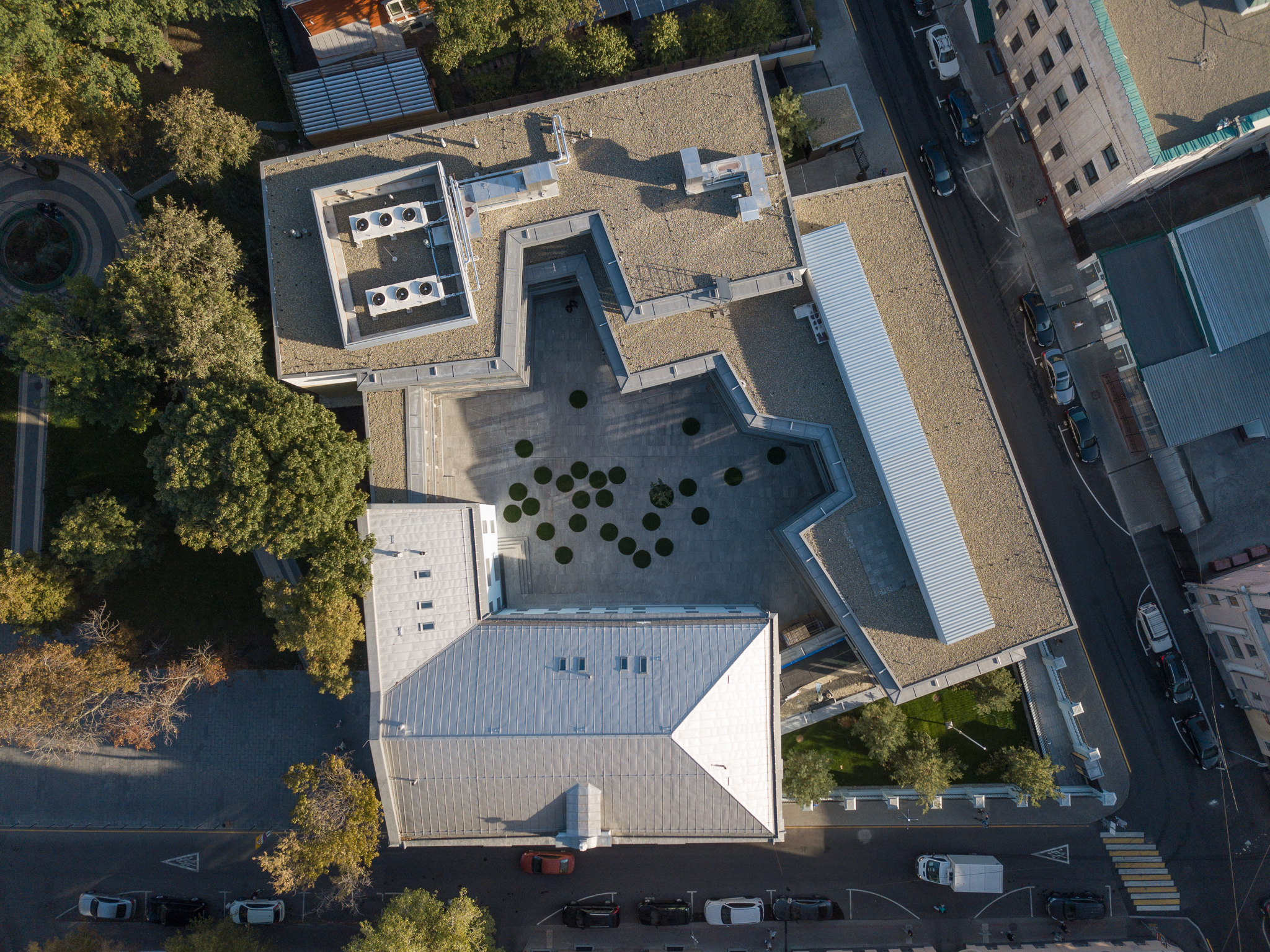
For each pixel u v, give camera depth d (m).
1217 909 58.56
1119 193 53.34
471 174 50.34
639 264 49.94
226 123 50.09
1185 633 59.38
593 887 59.62
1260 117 48.84
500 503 60.12
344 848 49.28
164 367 52.53
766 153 49.69
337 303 49.00
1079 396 59.75
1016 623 52.00
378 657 50.56
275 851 59.28
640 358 52.00
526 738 49.00
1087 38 49.72
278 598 49.88
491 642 51.16
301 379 50.50
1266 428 55.91
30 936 59.56
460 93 58.78
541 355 60.44
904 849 59.53
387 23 55.94
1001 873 57.38
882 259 52.62
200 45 58.38
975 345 59.88
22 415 58.53
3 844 59.91
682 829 50.84
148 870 59.75
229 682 59.59
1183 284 55.69
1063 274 59.59
